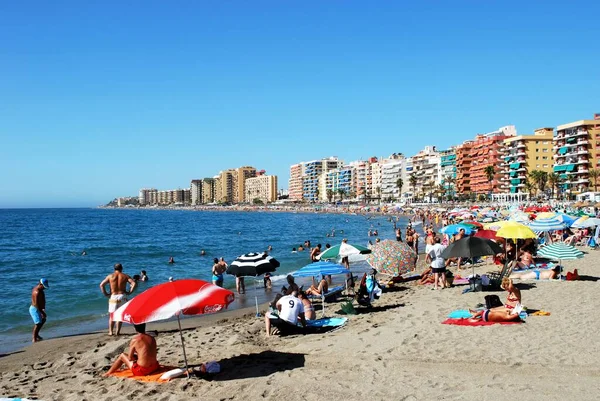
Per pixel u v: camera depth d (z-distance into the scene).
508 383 8.20
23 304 22.03
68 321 18.38
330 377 9.03
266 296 22.84
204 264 38.47
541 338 10.66
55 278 31.08
